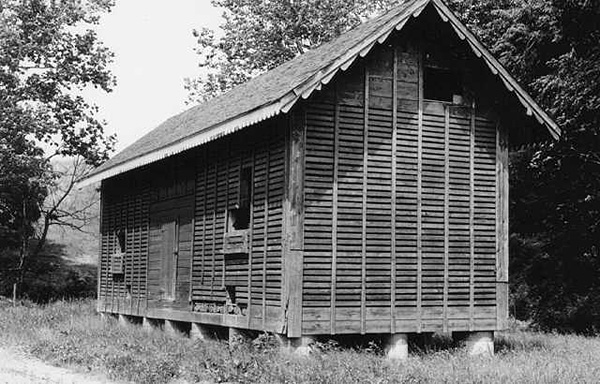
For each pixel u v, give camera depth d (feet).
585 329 88.53
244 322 54.39
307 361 45.68
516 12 87.15
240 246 55.31
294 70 58.65
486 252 55.52
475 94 56.39
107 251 86.94
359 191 51.80
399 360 48.16
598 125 83.51
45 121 125.70
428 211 53.78
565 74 80.79
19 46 122.11
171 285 68.49
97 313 88.48
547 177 92.68
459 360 48.26
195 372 43.62
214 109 71.41
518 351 55.67
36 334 64.64
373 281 51.52
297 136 50.03
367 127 52.44
